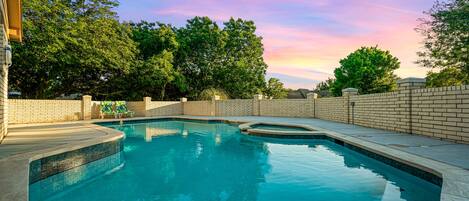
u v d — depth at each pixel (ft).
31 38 42.78
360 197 12.28
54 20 44.93
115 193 13.53
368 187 13.69
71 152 17.15
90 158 18.81
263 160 20.06
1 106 20.65
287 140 28.60
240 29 88.84
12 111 40.70
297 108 54.39
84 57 52.31
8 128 30.78
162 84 71.97
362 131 28.48
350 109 38.17
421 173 13.35
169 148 25.46
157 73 64.59
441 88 22.08
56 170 15.96
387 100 29.48
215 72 82.38
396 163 15.46
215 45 82.99
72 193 13.53
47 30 43.11
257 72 88.89
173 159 20.94
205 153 23.06
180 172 17.26
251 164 18.97
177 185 14.67
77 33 48.75
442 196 8.85
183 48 77.51
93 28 53.52
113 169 18.17
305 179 15.16
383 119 30.17
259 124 41.34
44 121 44.62
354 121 37.01
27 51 42.65
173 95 84.23
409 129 26.02
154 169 18.13
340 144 24.06
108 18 58.18
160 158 21.35
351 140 21.84
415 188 13.46
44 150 15.90
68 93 72.23
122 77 70.90
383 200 11.91
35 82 59.41
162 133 36.50
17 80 58.34
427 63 54.13
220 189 13.93
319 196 12.49
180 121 55.62
